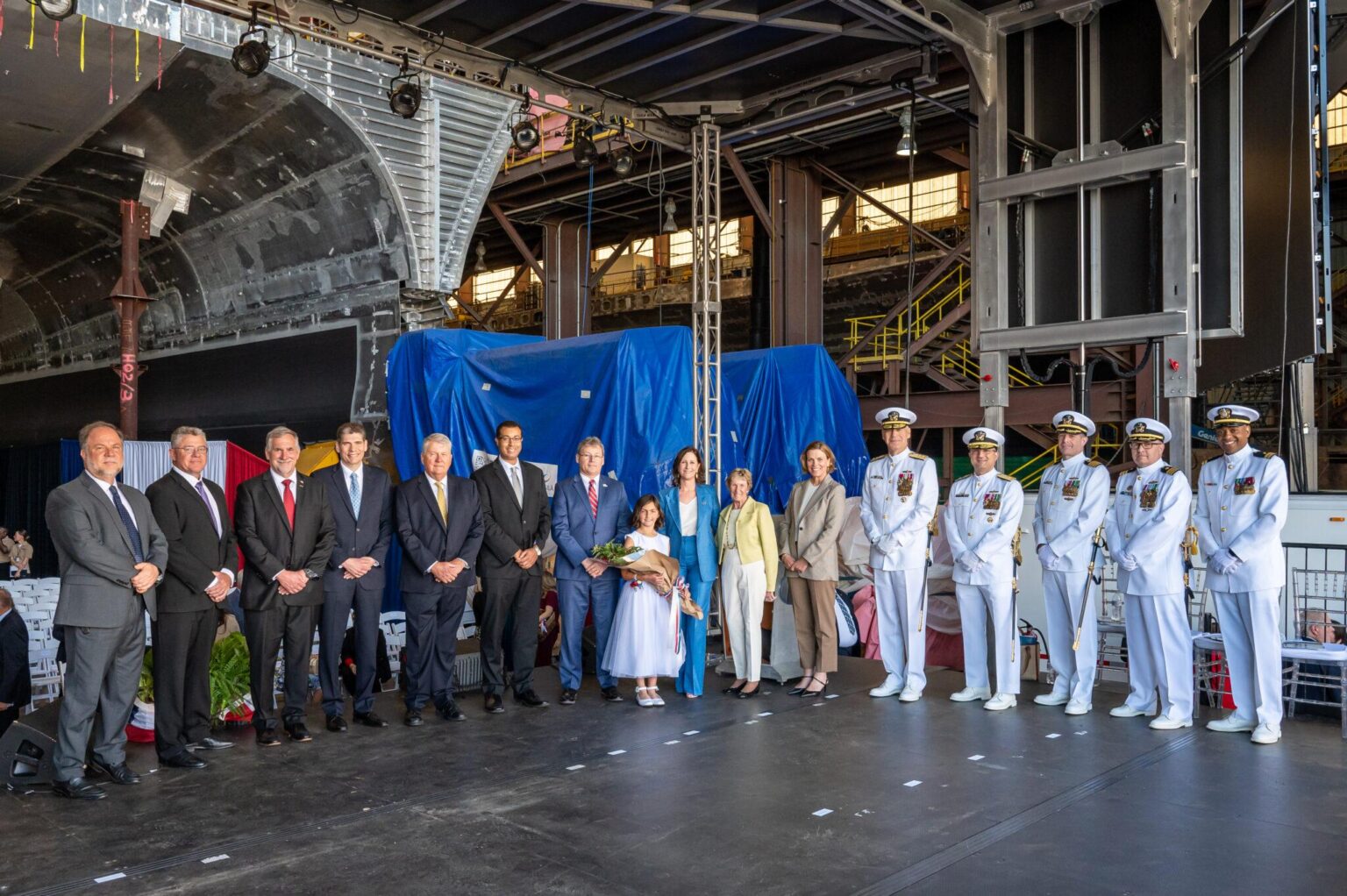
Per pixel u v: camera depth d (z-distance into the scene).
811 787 4.73
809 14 9.33
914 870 3.72
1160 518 5.89
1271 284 7.63
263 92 10.04
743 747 5.47
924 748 5.45
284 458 5.55
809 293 15.35
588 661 7.61
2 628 6.16
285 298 12.73
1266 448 16.48
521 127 11.03
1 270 17.47
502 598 6.34
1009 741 5.60
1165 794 4.63
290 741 5.59
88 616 4.58
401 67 9.86
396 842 4.01
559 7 9.09
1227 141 7.70
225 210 12.40
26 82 9.77
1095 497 6.22
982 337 8.53
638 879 3.63
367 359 11.57
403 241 11.02
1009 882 3.61
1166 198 7.55
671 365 9.03
